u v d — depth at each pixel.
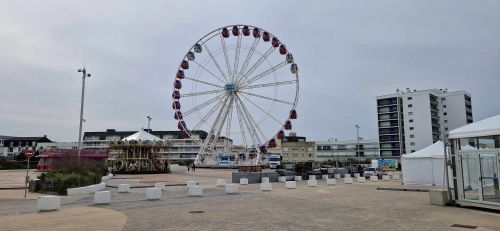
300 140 151.25
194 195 24.89
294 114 62.56
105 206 19.47
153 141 62.25
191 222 14.37
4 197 24.34
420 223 13.98
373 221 14.49
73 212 16.97
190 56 66.44
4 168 76.69
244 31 64.75
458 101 117.69
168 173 61.72
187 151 141.38
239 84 65.94
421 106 113.12
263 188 29.38
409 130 114.44
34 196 25.17
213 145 75.38
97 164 46.00
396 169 88.94
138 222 14.34
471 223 13.93
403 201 21.06
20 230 12.77
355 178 47.66
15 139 154.00
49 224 13.88
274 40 63.59
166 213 16.72
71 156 42.88
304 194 25.88
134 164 61.44
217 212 17.02
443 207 18.38
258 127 65.38
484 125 17.50
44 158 61.03
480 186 17.39
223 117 66.62
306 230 12.78
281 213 16.69
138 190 30.28
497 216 15.53
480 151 17.42
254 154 70.38
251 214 16.39
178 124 67.19
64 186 26.98
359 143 142.38
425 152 33.62
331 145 147.12
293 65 62.84
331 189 30.27
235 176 39.91
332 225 13.69
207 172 64.00
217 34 66.25
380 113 120.81
